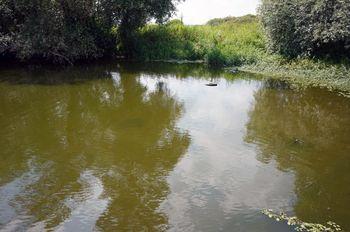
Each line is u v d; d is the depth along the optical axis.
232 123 13.98
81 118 13.96
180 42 29.41
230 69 24.50
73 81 19.72
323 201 8.93
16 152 11.00
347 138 12.72
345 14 21.31
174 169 10.32
